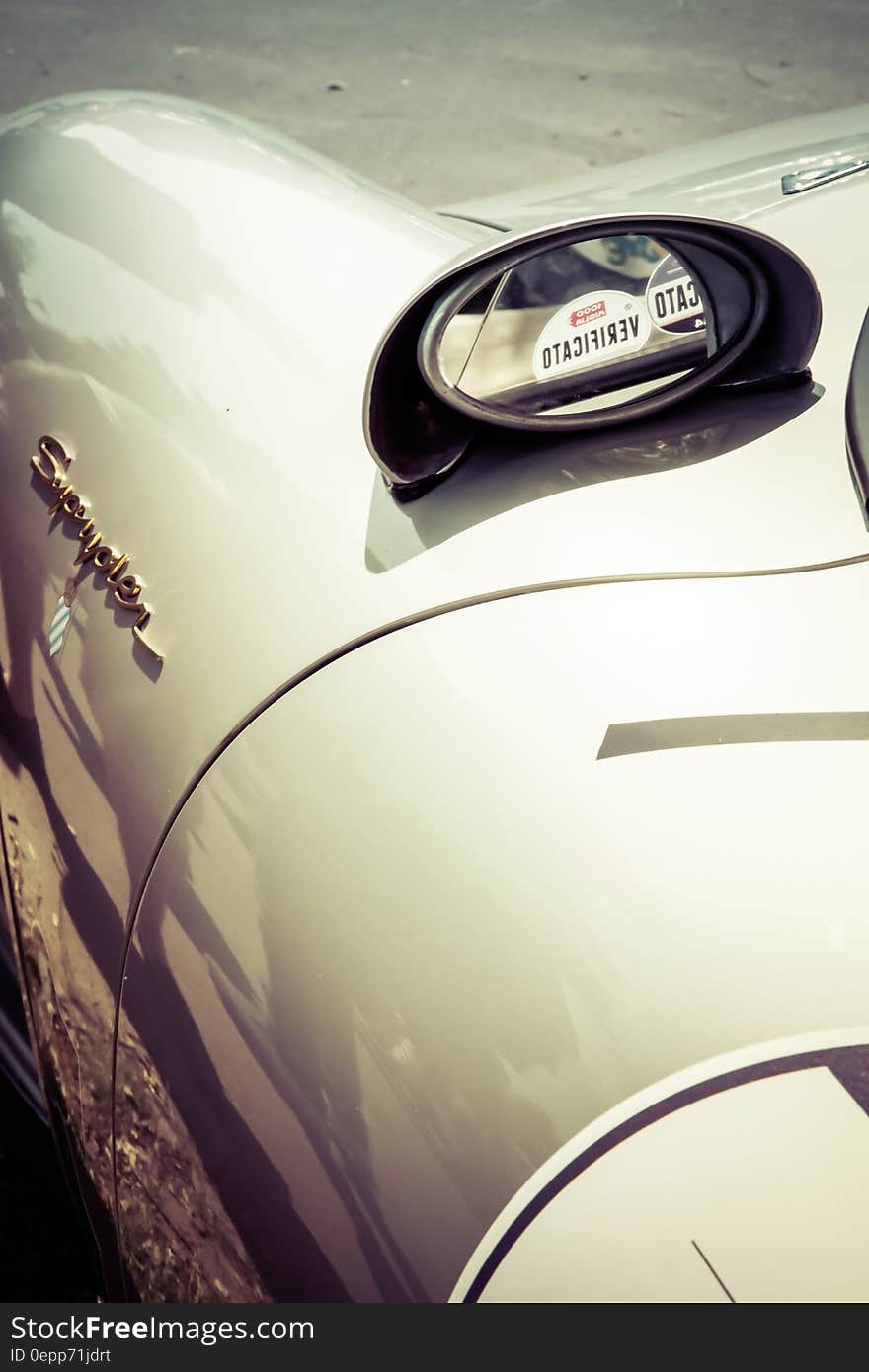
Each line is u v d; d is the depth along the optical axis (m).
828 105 3.82
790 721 0.86
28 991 1.06
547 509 0.93
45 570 1.02
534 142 3.57
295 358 1.01
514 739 0.87
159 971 0.92
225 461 0.98
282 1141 0.86
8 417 1.07
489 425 0.95
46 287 1.09
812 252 1.10
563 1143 0.80
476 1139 0.81
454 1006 0.83
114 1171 0.96
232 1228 0.88
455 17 4.55
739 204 1.20
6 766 1.03
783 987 0.80
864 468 0.94
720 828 0.83
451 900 0.84
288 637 0.92
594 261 0.95
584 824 0.84
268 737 0.90
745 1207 0.77
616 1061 0.80
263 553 0.95
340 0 4.69
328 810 0.88
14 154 1.18
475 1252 0.80
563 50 4.23
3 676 1.03
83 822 0.97
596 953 0.82
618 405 0.96
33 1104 1.23
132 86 3.86
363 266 1.05
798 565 0.91
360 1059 0.84
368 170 3.41
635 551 0.92
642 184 1.33
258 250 1.06
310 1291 0.84
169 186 1.10
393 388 0.94
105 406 1.03
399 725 0.88
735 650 0.88
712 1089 0.79
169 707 0.94
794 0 4.70
